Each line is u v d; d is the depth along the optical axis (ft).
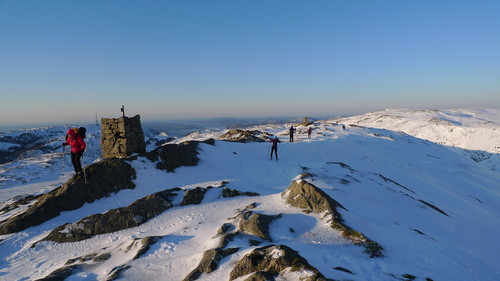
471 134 319.06
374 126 473.26
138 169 56.39
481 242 49.11
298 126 229.04
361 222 35.22
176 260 26.99
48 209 42.91
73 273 26.55
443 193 89.86
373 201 51.80
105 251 31.09
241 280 20.48
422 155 159.33
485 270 32.81
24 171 248.73
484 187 126.21
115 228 38.42
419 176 109.09
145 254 28.84
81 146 50.55
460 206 79.61
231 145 91.09
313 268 19.71
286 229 32.17
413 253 29.86
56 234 36.86
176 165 63.10
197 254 26.94
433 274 25.40
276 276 19.71
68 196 46.11
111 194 49.85
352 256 25.96
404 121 449.06
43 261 31.45
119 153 61.00
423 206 58.65
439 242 38.63
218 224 36.42
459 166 156.56
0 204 72.08
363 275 21.93
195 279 22.47
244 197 47.52
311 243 28.58
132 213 40.29
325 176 62.23
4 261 31.86
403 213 50.47
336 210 36.22
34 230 39.24
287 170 71.61
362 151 127.95
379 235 32.30
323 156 100.58
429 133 372.99
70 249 34.32
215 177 61.87
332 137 152.25
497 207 97.40
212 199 46.75
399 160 129.90
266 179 63.67
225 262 24.20
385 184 71.77
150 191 51.83
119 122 60.23
